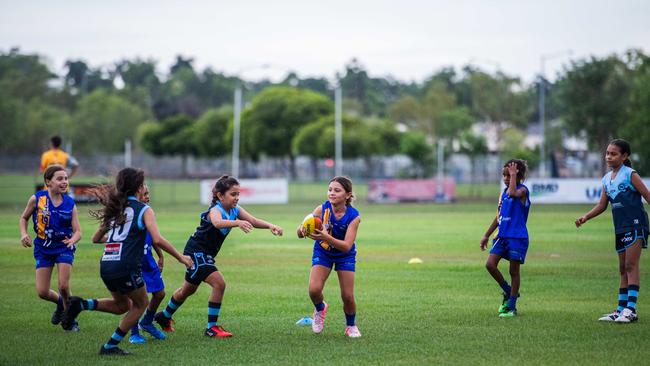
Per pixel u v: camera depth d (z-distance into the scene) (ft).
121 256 86.33
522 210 111.14
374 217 335.47
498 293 131.13
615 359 83.71
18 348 91.09
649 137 469.57
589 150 606.55
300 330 101.14
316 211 98.53
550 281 144.97
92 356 86.89
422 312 113.19
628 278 105.91
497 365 81.46
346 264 96.68
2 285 141.59
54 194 102.47
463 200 493.77
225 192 96.37
